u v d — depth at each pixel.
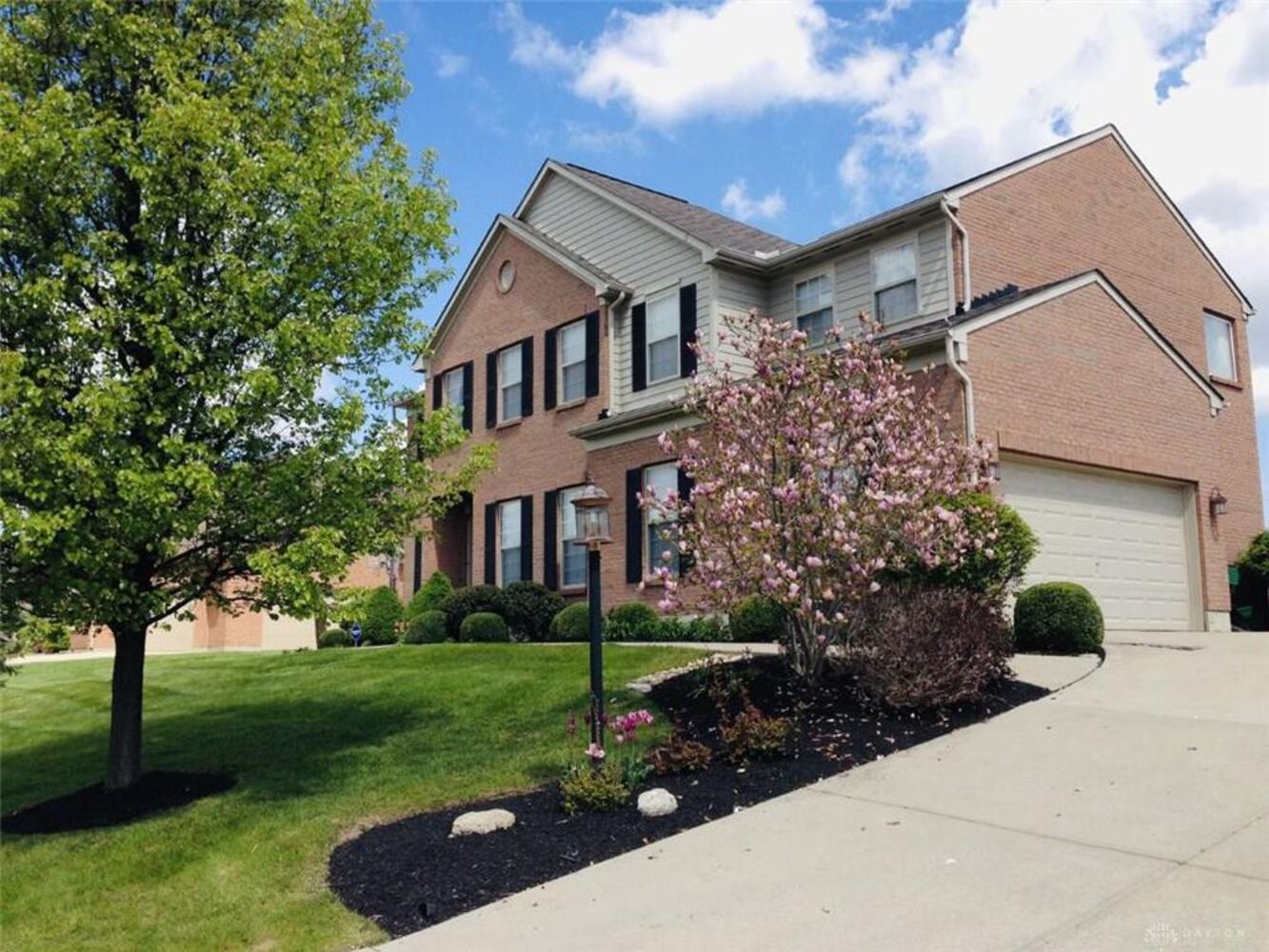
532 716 10.28
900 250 16.23
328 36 9.09
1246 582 17.14
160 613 8.84
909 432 9.68
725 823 6.65
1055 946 4.38
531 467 20.45
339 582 9.21
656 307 18.81
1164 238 19.25
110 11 8.07
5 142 7.36
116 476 7.45
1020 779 6.89
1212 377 19.58
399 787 8.27
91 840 7.67
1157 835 5.61
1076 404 14.37
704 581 9.45
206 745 10.42
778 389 9.63
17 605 8.35
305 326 8.25
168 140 7.83
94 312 7.77
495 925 5.46
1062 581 13.30
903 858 5.68
